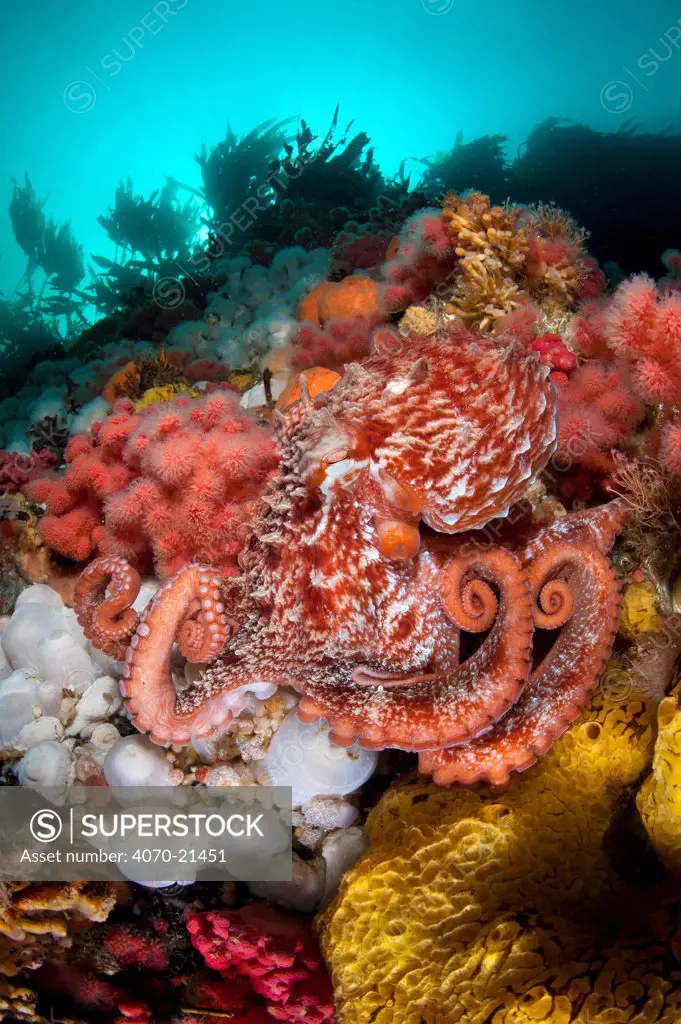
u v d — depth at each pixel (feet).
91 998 2.09
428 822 1.89
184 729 1.82
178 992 2.07
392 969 1.76
